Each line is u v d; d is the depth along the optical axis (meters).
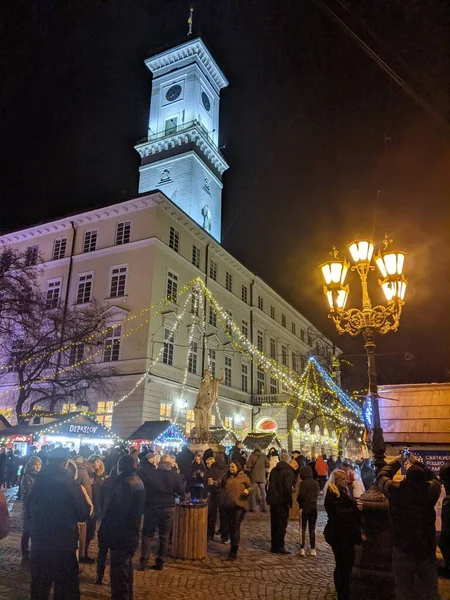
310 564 10.01
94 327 32.78
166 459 9.63
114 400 34.44
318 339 70.38
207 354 42.34
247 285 53.56
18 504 18.77
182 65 59.44
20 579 8.36
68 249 40.97
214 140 61.03
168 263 38.72
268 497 11.34
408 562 5.95
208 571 9.28
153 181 54.28
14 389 36.66
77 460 10.48
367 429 12.54
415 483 6.10
